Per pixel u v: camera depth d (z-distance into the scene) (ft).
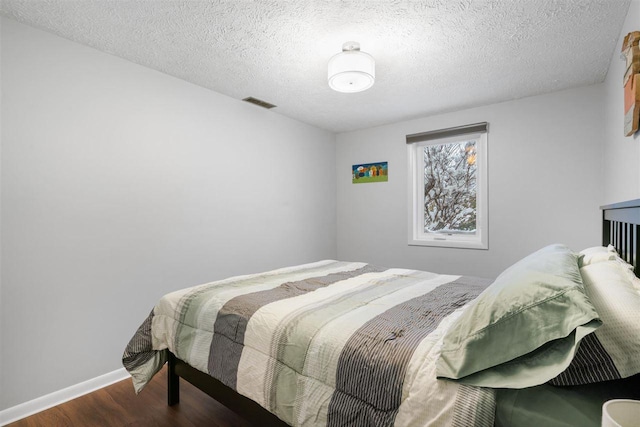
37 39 6.04
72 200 6.48
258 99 9.73
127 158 7.32
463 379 2.92
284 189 11.35
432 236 11.47
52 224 6.21
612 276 3.37
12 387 5.70
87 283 6.67
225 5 5.38
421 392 3.00
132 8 5.48
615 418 2.12
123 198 7.25
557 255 3.82
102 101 6.92
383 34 6.20
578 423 2.47
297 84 8.63
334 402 3.47
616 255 4.14
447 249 10.88
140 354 5.72
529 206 9.42
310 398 3.66
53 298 6.21
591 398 2.67
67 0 5.25
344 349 3.62
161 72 7.93
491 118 10.00
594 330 2.61
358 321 4.14
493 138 9.98
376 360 3.36
